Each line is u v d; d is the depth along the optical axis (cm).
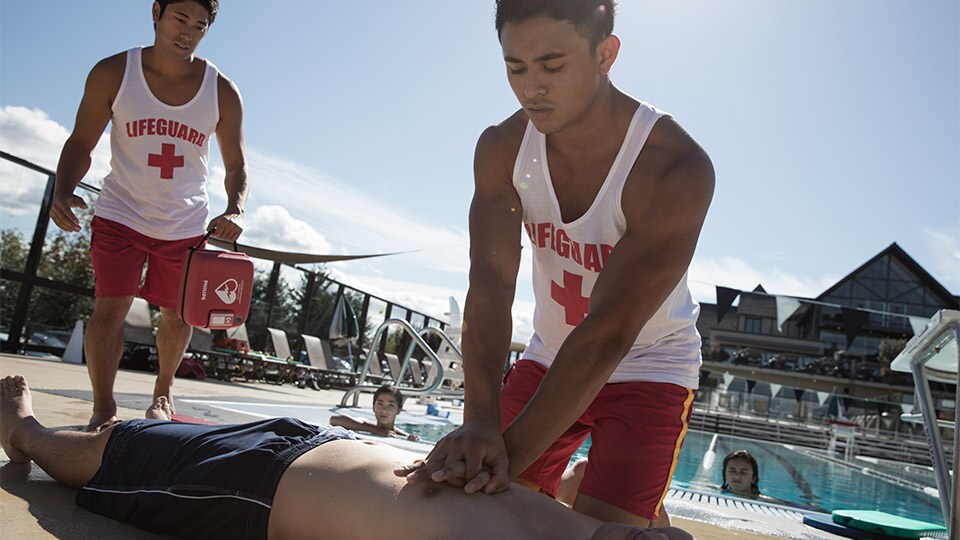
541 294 178
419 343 599
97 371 255
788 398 1997
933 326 207
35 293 878
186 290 255
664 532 102
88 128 274
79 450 162
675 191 139
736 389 2325
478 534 104
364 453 125
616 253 139
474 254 159
